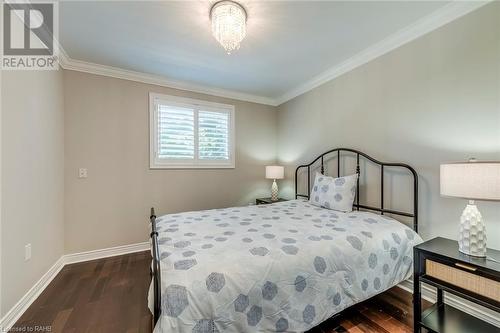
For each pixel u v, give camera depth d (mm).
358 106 2623
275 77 3146
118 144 2938
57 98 2467
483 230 1382
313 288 1357
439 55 1893
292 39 2223
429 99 1961
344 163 2816
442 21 1857
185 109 3389
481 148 1652
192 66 2809
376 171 2418
